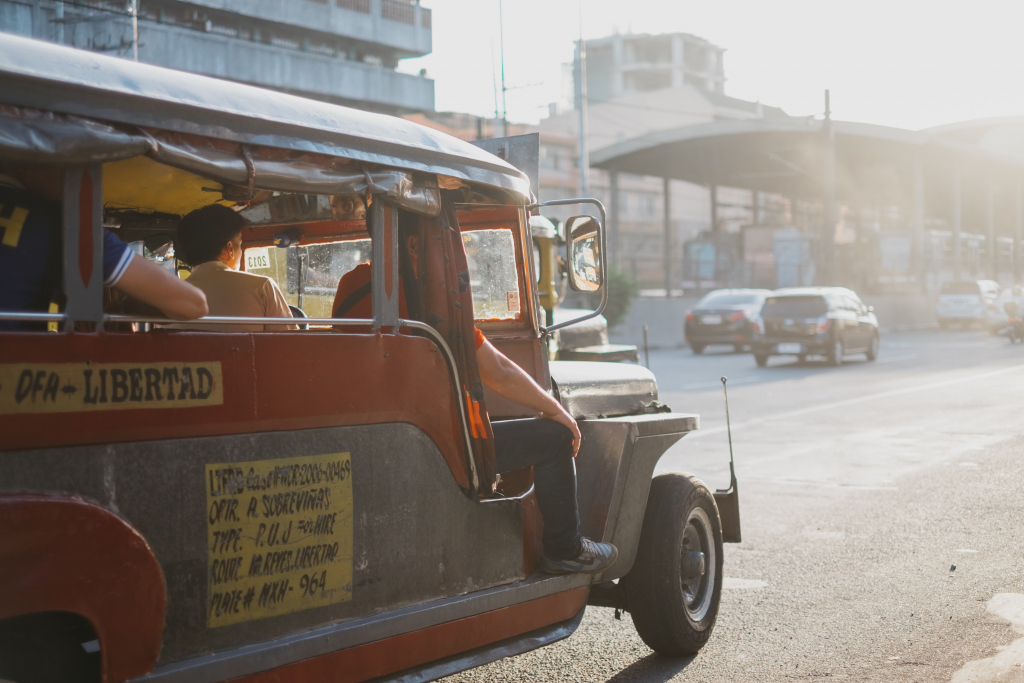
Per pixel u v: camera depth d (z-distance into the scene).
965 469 9.28
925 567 6.11
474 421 3.42
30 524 2.25
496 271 4.38
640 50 108.19
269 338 2.78
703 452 10.71
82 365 2.39
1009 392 15.47
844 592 5.64
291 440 2.82
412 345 3.21
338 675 2.93
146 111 2.53
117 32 15.40
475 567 3.49
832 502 8.07
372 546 3.07
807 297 22.70
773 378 19.58
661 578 4.50
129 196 3.52
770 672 4.41
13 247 2.45
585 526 4.22
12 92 2.29
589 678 4.44
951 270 48.16
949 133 53.72
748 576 6.04
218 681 2.60
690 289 42.12
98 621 2.37
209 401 2.63
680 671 4.48
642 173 45.56
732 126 40.09
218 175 2.68
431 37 38.94
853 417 13.25
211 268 3.21
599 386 4.69
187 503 2.58
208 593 2.62
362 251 4.12
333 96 34.31
